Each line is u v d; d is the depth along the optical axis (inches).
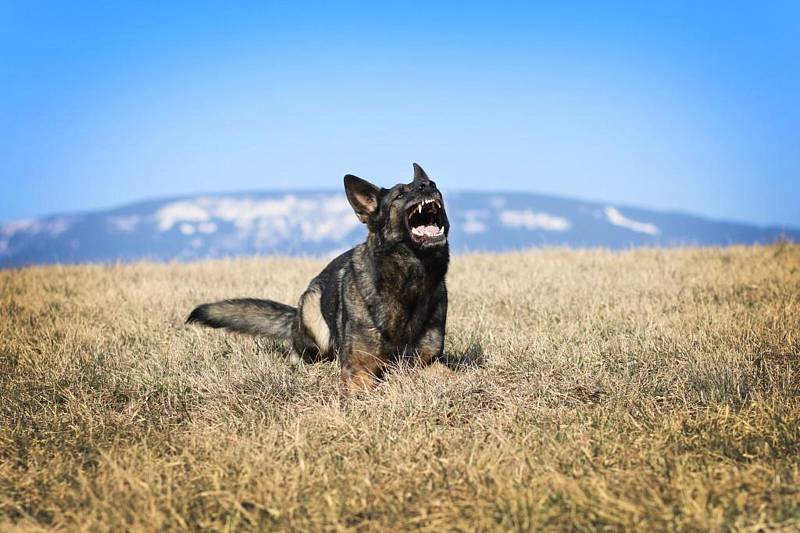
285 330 314.3
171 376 270.7
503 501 154.7
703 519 142.5
